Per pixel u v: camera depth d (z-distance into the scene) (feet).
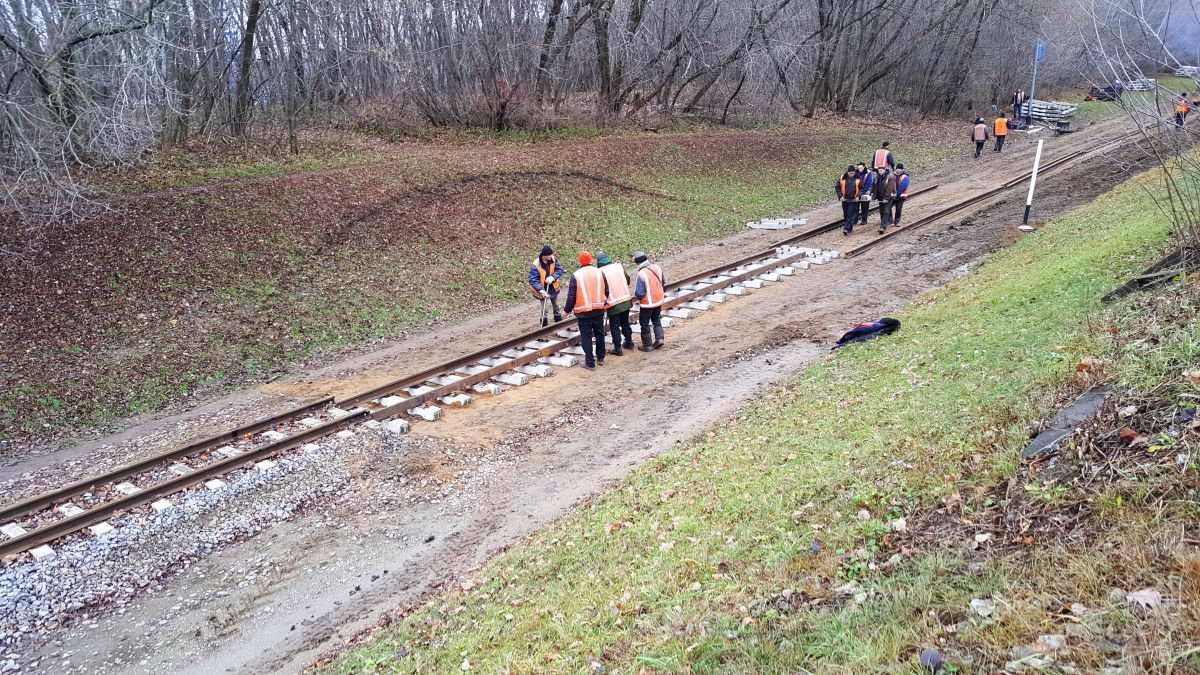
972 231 66.90
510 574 22.63
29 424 36.63
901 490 19.51
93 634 22.43
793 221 79.10
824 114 144.97
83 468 32.55
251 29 77.77
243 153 77.92
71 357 42.32
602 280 42.45
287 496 29.30
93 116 57.31
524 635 18.33
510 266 63.26
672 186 88.79
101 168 65.82
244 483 29.68
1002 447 19.49
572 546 23.27
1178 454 15.83
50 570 24.40
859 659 12.86
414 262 60.59
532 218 72.74
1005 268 48.32
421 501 29.43
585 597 19.56
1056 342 26.55
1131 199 58.13
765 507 21.65
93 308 46.83
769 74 129.80
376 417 35.99
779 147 109.70
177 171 68.80
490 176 79.56
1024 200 76.59
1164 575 12.87
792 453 25.68
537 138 103.35
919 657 12.42
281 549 26.55
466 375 41.27
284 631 22.52
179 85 76.23
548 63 107.24
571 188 81.51
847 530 18.39
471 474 31.24
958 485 18.57
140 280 50.24
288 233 59.82
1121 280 32.45
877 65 157.79
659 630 16.53
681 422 34.65
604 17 108.06
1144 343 21.91
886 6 138.00
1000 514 16.78
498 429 35.32
